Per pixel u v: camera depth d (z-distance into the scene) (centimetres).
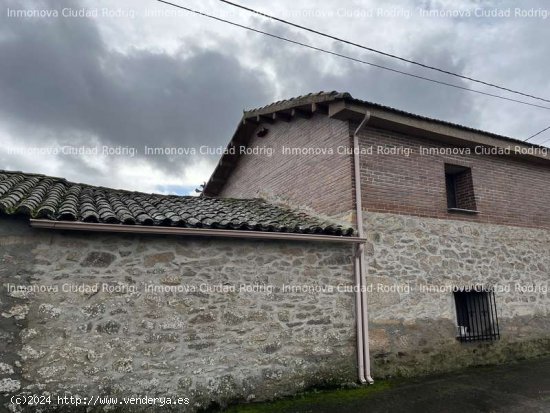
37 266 403
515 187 784
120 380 412
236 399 461
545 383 544
